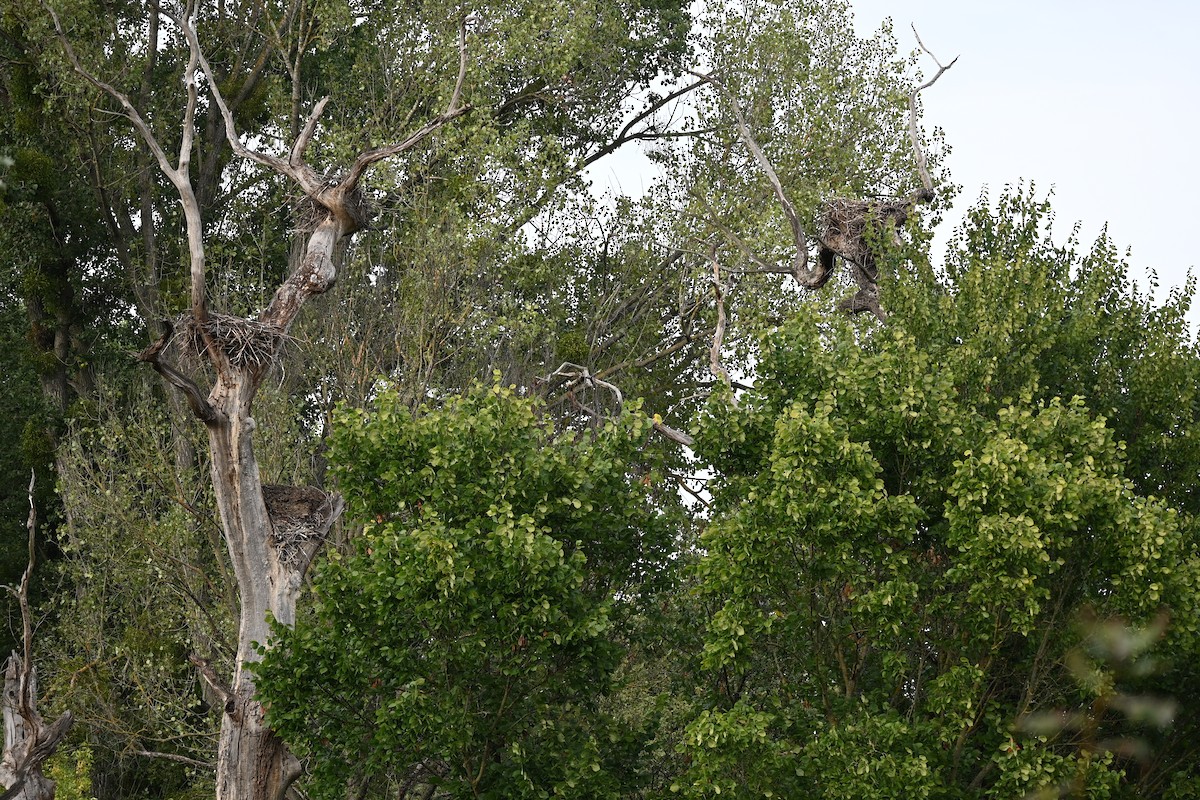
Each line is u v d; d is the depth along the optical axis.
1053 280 53.91
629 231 91.00
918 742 45.62
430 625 45.62
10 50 96.00
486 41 84.44
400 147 54.56
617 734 49.50
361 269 76.94
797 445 44.81
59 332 100.00
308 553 54.09
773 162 86.19
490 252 75.38
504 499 48.09
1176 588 44.09
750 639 46.91
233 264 93.19
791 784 46.41
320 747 48.59
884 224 56.56
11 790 45.81
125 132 94.75
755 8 90.12
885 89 83.12
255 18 98.81
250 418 52.31
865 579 45.25
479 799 47.00
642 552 51.03
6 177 91.19
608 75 94.94
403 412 50.09
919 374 46.91
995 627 45.00
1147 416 51.97
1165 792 47.41
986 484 43.03
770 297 78.50
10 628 83.94
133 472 73.19
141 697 69.94
